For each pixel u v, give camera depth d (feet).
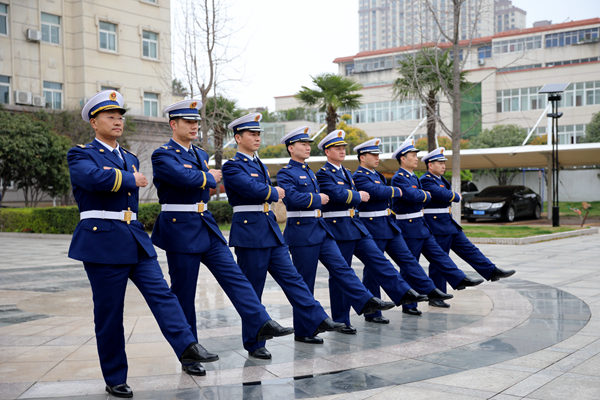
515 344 15.15
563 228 54.90
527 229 53.06
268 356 14.23
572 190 114.11
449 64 64.75
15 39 75.36
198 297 23.38
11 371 13.29
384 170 85.15
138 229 12.35
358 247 17.66
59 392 11.82
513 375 12.44
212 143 76.84
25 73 76.28
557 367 12.98
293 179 16.25
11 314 20.04
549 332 16.42
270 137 190.49
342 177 17.61
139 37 86.89
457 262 33.65
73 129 74.95
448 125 131.23
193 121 14.06
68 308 21.18
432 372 12.83
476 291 23.70
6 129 65.51
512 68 148.56
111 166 12.24
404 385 11.97
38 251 44.19
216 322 18.62
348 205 17.44
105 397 11.51
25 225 63.26
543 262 32.53
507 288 24.17
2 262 36.60
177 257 13.61
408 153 20.44
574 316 18.47
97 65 81.82
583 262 32.19
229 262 13.89
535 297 21.97
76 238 11.92
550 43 145.89
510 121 140.87
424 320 18.54
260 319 13.38
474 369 12.97
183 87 73.31
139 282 12.22
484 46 152.46
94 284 11.79
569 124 136.15
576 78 134.62
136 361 14.17
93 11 81.15
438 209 21.17
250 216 15.03
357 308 15.96
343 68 182.80
